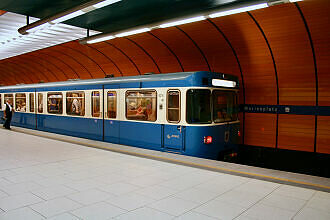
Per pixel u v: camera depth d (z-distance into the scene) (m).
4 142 11.34
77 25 12.05
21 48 17.33
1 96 20.41
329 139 10.05
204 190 5.77
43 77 26.05
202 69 13.95
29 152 9.38
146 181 6.32
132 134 10.49
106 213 4.62
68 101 13.83
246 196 5.44
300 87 10.73
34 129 16.58
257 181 6.35
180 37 12.84
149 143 9.86
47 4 9.08
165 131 9.30
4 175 6.70
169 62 15.09
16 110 18.48
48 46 16.61
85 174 6.84
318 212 4.73
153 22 8.98
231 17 10.22
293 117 11.00
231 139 9.73
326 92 10.05
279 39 10.28
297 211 4.76
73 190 5.70
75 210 4.72
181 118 8.82
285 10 9.04
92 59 18.88
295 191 5.70
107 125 11.60
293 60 10.53
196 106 8.63
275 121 11.55
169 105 9.19
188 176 6.71
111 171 7.11
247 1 6.94
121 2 9.12
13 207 4.81
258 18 9.83
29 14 10.21
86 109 12.70
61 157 8.64
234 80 9.96
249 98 12.40
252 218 4.50
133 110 10.46
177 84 8.95
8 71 29.48
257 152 12.20
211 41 12.20
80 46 17.19
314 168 10.44
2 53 19.33
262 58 11.31
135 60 16.55
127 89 10.70
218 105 9.25
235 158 9.93
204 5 9.39
